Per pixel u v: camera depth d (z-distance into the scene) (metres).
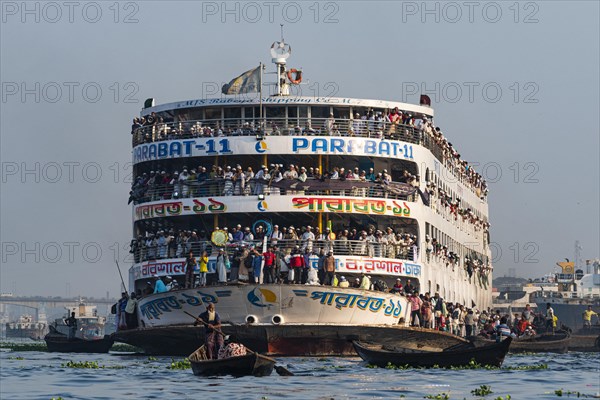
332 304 184.88
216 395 123.31
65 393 127.81
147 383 139.12
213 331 150.88
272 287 181.88
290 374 148.12
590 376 158.00
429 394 126.56
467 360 166.25
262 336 183.62
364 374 151.50
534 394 129.88
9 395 126.19
